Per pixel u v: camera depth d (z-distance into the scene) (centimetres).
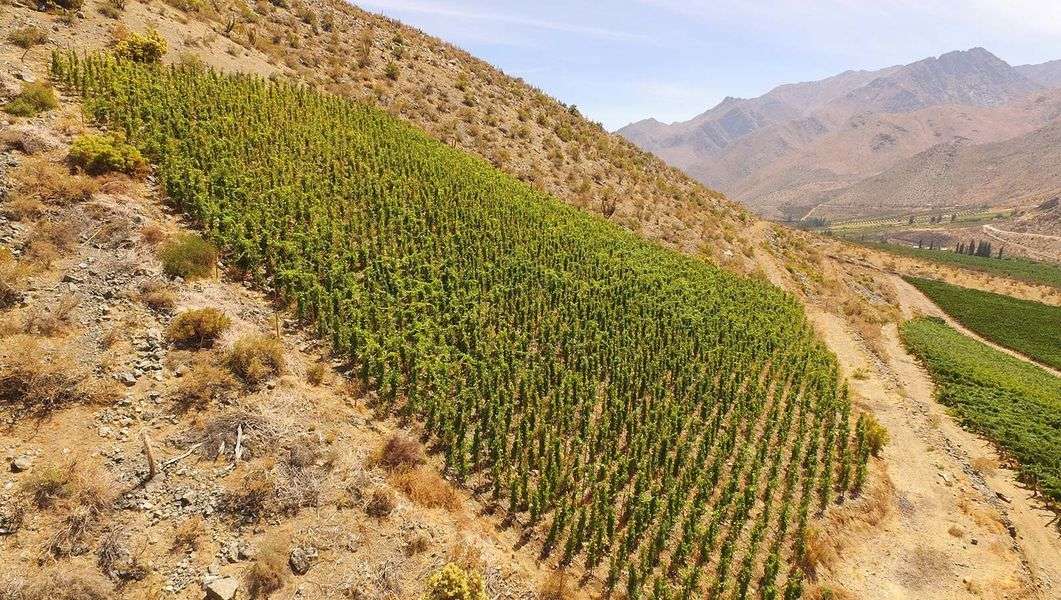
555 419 1995
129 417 1389
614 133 7475
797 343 3538
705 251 5200
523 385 2014
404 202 3055
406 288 2392
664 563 1630
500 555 1454
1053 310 7762
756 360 3000
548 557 1517
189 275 1838
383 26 6041
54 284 1603
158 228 1958
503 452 1772
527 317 2575
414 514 1448
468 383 1973
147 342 1570
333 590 1223
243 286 1972
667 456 2052
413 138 4000
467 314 2358
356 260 2394
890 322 5741
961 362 4375
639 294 3212
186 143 2522
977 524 2244
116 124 2392
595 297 2970
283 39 4625
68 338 1493
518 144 5247
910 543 2077
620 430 2059
